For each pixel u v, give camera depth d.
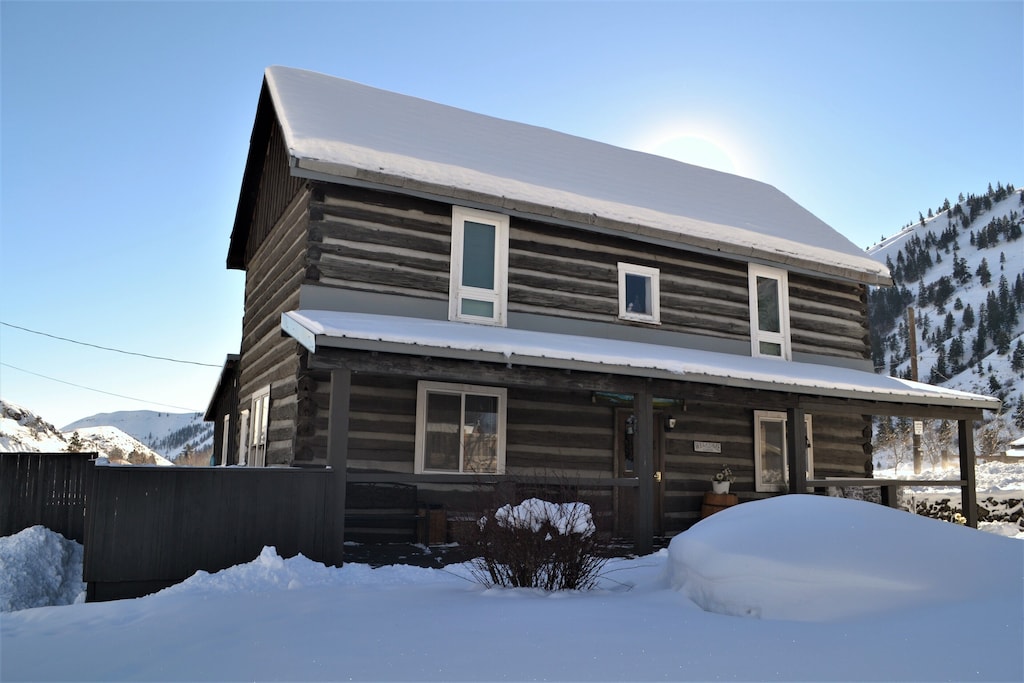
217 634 5.64
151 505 8.36
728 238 14.73
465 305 12.43
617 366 10.86
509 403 12.80
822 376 13.73
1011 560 6.15
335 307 11.42
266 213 15.41
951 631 4.84
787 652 4.60
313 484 9.06
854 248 17.62
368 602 6.86
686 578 6.82
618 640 5.05
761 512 7.02
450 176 12.17
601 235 13.91
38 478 10.92
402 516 11.55
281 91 13.54
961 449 15.02
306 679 4.24
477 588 7.79
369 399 11.68
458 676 4.21
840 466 16.33
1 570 9.26
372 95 15.42
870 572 5.88
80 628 6.16
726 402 12.23
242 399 16.25
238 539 8.64
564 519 7.86
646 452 11.34
